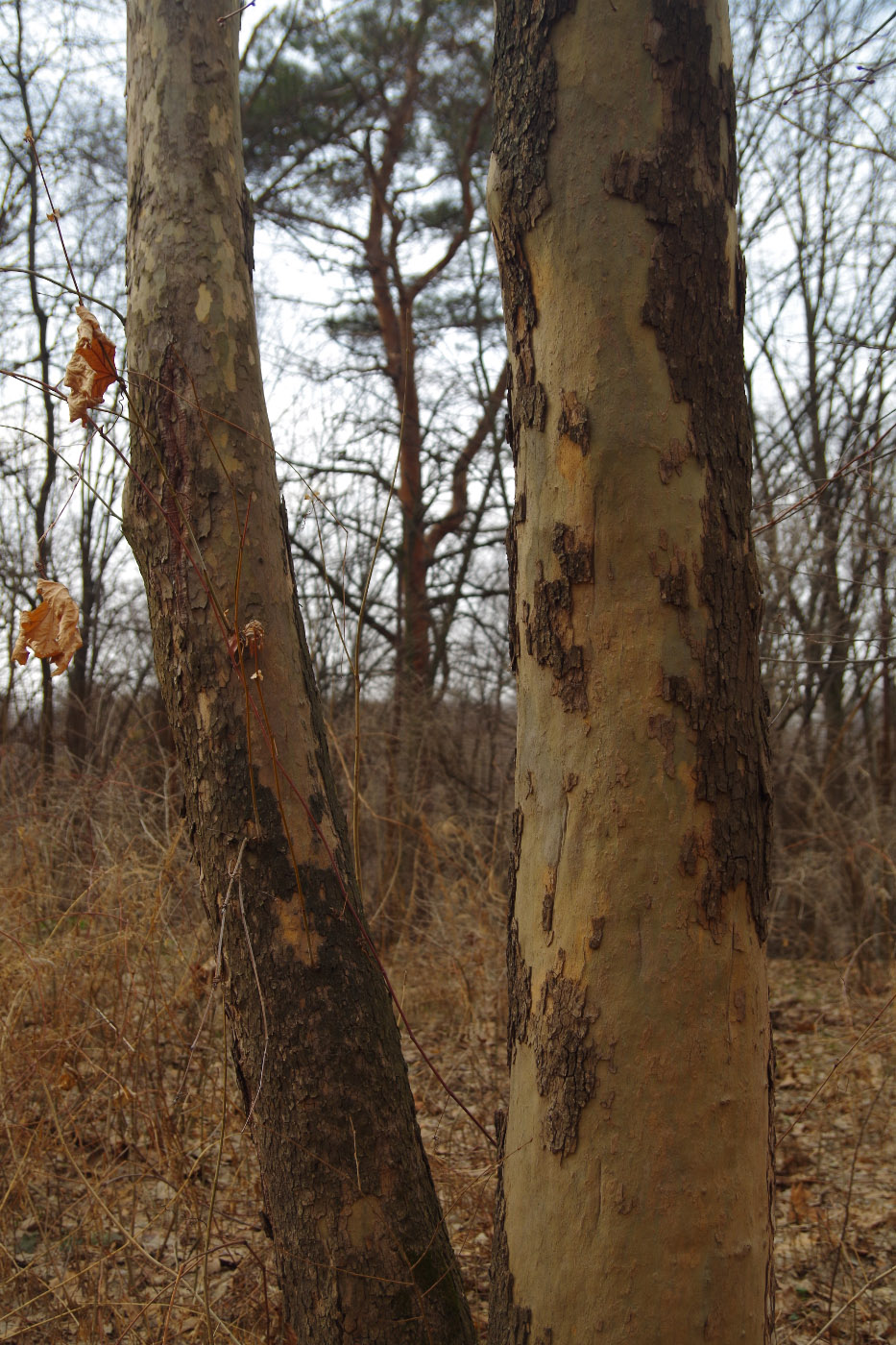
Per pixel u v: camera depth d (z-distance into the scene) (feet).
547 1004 4.62
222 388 6.05
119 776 14.65
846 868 23.40
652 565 4.51
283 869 5.76
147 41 6.38
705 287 4.63
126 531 6.23
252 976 5.74
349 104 33.53
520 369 4.95
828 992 20.72
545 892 4.69
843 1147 12.57
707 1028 4.39
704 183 4.64
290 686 5.98
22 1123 8.96
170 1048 11.47
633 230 4.56
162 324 6.10
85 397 5.43
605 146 4.59
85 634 36.91
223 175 6.34
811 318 33.40
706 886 4.43
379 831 17.61
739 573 4.66
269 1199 5.81
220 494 5.93
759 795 4.65
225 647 5.84
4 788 15.31
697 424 4.58
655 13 4.58
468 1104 12.21
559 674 4.67
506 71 4.93
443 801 24.85
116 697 28.07
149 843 12.66
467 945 16.26
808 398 33.60
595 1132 4.41
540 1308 4.49
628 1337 4.25
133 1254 8.41
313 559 31.27
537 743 4.80
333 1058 5.61
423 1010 15.39
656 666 4.49
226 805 5.82
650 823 4.44
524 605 4.89
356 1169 5.52
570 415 4.62
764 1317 4.50
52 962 10.14
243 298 6.30
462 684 35.88
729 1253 4.32
